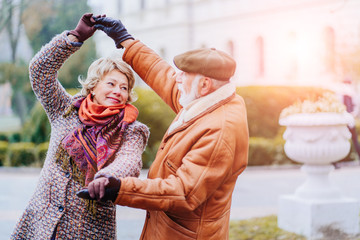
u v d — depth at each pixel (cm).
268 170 1255
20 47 3291
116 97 248
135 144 239
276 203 777
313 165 532
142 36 3172
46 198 239
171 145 228
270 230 551
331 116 500
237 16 2572
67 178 239
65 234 237
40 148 1305
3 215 695
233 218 638
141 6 3197
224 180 222
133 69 272
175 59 229
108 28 264
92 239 239
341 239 511
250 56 2516
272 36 2395
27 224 243
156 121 1170
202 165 212
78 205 238
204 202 223
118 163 225
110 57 254
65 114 247
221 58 222
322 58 2120
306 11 2217
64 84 2497
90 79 249
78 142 239
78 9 2991
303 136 512
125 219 658
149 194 204
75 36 249
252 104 1399
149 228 237
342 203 520
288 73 2325
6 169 1291
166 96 265
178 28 2897
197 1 2820
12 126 3950
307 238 510
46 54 241
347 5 1973
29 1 2878
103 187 198
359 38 1791
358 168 1259
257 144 1298
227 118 221
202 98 226
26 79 2858
